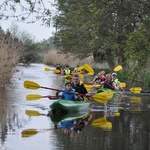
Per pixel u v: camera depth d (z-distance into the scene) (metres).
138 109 14.88
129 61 15.81
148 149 8.81
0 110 13.48
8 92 19.09
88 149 8.62
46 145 8.86
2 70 19.98
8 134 9.84
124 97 19.12
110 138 9.73
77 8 19.38
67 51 44.31
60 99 14.41
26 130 10.40
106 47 25.83
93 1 14.75
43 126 11.02
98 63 46.38
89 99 16.22
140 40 15.33
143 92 21.97
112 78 20.97
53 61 58.81
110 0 15.06
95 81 22.73
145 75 26.88
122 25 17.05
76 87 15.31
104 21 16.56
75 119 12.33
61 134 10.03
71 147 8.75
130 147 8.92
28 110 13.79
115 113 13.74
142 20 15.80
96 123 11.73
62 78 33.28
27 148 8.54
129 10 15.73
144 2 15.74
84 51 38.34
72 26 31.20
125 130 10.73
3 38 20.20
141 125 11.52
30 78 30.95
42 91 20.80
